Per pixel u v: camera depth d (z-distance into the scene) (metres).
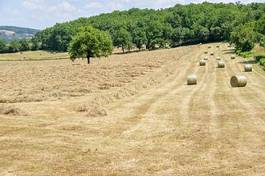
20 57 186.75
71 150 19.14
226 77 55.06
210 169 16.44
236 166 16.73
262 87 43.19
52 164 17.11
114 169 16.59
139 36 184.62
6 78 64.31
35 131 22.64
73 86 45.53
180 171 16.27
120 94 38.34
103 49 114.69
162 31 189.12
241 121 25.56
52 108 31.16
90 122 25.75
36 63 133.12
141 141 20.94
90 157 18.11
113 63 92.62
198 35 189.12
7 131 22.50
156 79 53.50
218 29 187.38
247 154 18.34
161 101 35.19
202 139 21.03
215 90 42.06
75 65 97.44
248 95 37.41
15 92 41.97
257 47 110.56
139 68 69.31
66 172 16.22
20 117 27.06
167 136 21.86
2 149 19.06
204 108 31.00
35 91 42.22
